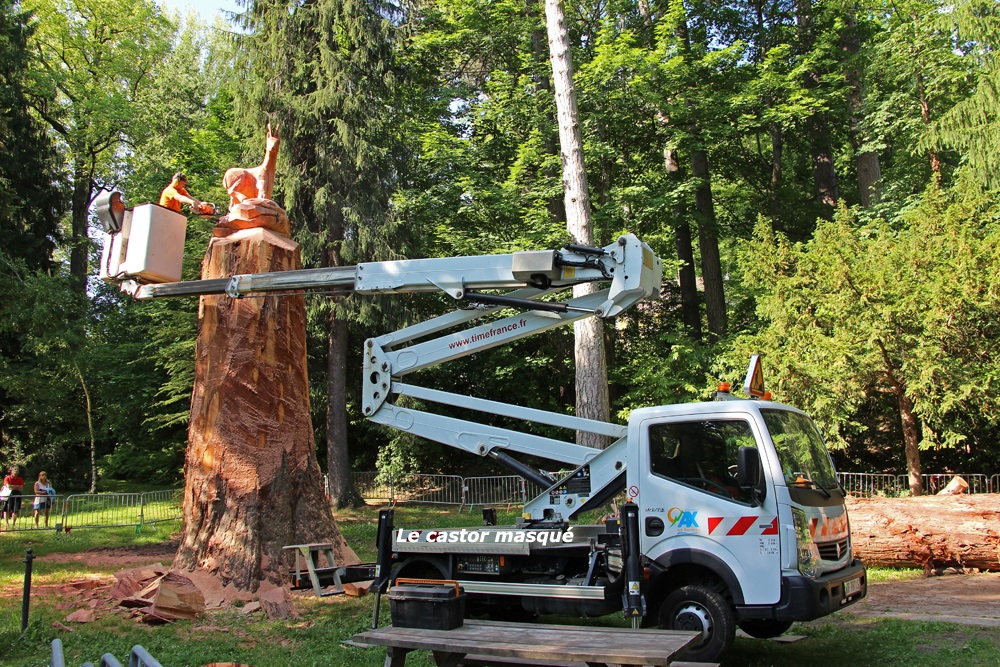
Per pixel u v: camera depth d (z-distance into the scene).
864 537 11.50
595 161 22.16
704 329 25.41
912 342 14.38
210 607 9.33
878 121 20.88
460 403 8.06
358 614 8.91
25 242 25.86
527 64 22.89
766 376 15.76
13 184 25.36
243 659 7.03
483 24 24.27
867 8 23.55
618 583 6.86
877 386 16.20
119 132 33.91
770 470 6.52
